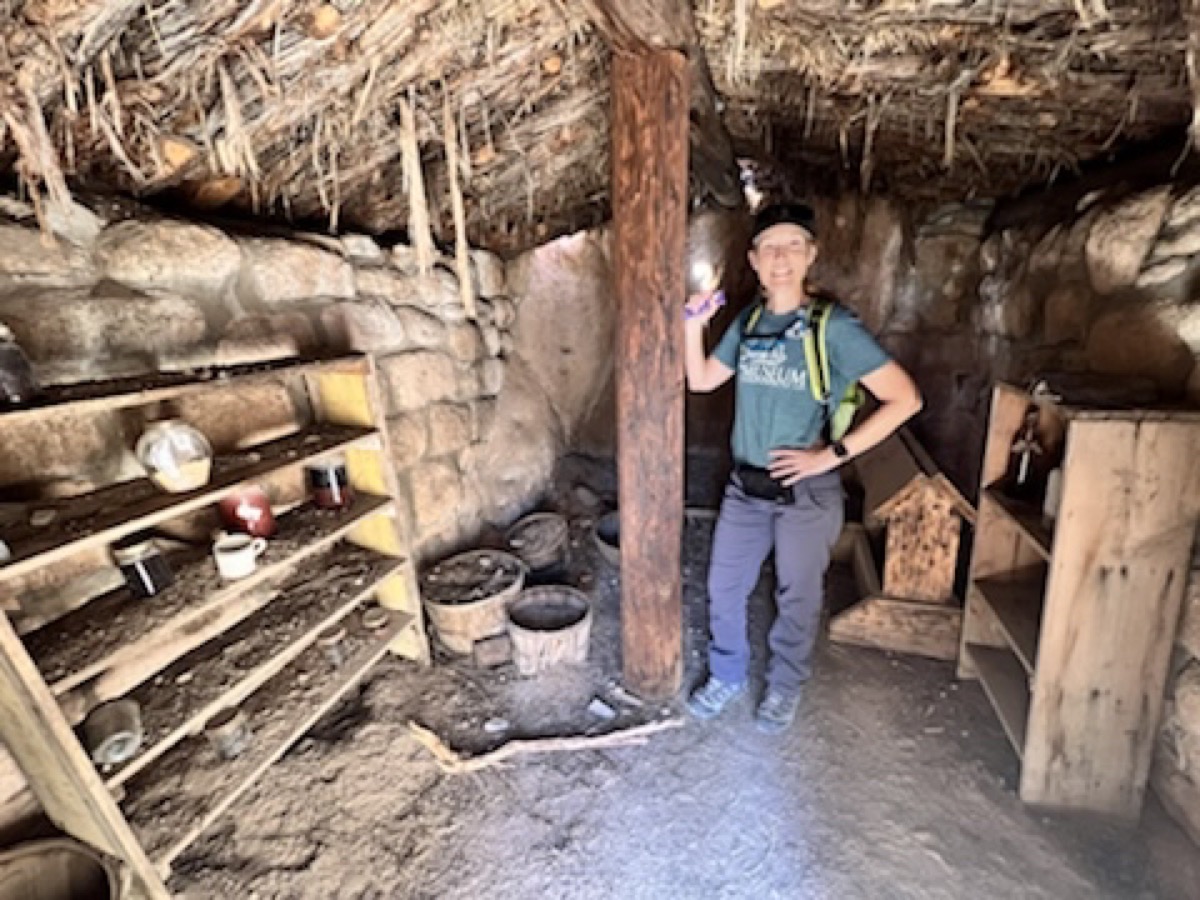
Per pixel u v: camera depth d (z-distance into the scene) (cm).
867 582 221
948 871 134
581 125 216
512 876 134
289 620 155
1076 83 160
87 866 112
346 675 162
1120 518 126
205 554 145
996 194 268
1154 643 130
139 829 119
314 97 144
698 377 175
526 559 248
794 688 174
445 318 246
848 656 204
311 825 140
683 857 138
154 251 140
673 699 186
